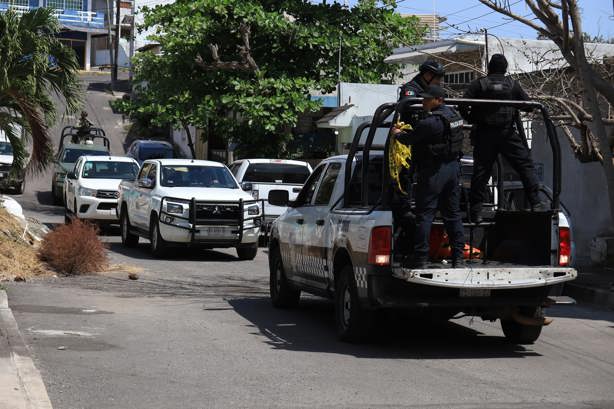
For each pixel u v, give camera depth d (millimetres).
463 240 9516
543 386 8281
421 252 9281
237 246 19766
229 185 20766
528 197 10398
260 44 30797
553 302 9758
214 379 8273
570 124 16250
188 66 30828
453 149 9344
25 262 15867
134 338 10266
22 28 16969
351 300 10000
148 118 53531
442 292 9461
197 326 11250
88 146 34969
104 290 14398
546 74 18438
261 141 30453
